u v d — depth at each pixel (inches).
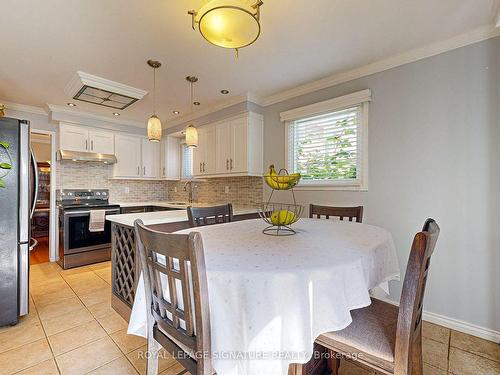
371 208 95.5
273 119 128.3
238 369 33.7
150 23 71.6
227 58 90.9
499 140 71.8
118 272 89.5
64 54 88.0
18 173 80.3
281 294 33.6
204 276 33.5
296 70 99.6
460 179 77.7
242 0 61.6
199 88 117.5
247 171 125.4
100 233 146.3
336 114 107.2
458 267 77.9
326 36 77.9
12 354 66.4
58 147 149.7
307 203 115.0
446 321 79.7
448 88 79.6
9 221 78.8
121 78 106.7
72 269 134.7
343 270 36.9
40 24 71.7
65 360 64.2
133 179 181.3
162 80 108.8
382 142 92.9
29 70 99.5
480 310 74.5
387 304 49.1
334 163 107.3
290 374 40.8
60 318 84.7
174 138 187.5
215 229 64.8
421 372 42.8
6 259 78.3
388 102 91.7
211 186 167.3
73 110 147.6
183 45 82.6
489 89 73.2
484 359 64.9
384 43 81.5
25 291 82.4
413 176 86.0
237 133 130.1
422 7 65.4
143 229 40.9
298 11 66.7
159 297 42.4
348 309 36.5
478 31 74.0
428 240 33.8
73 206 139.6
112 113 156.1
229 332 34.1
